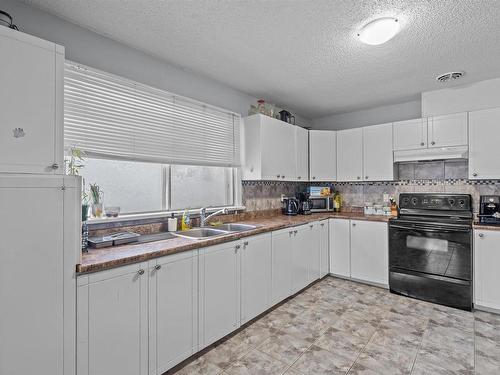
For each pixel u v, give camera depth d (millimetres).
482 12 1761
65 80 1854
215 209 2963
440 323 2422
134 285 1598
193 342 1918
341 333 2271
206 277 2014
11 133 1271
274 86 3070
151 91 2350
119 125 2131
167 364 1756
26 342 1245
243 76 2793
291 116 3584
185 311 1868
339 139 3875
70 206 1387
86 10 1762
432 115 3191
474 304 2689
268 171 3105
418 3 1680
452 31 1985
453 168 3318
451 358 1926
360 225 3402
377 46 2201
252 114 3191
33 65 1340
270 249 2650
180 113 2574
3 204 1196
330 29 1970
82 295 1399
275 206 3730
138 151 2248
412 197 3443
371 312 2646
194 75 2713
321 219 3477
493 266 2594
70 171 1838
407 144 3324
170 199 2611
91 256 1560
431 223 2881
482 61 2469
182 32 2012
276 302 2717
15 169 1279
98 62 2031
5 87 1258
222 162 2973
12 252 1215
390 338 2188
